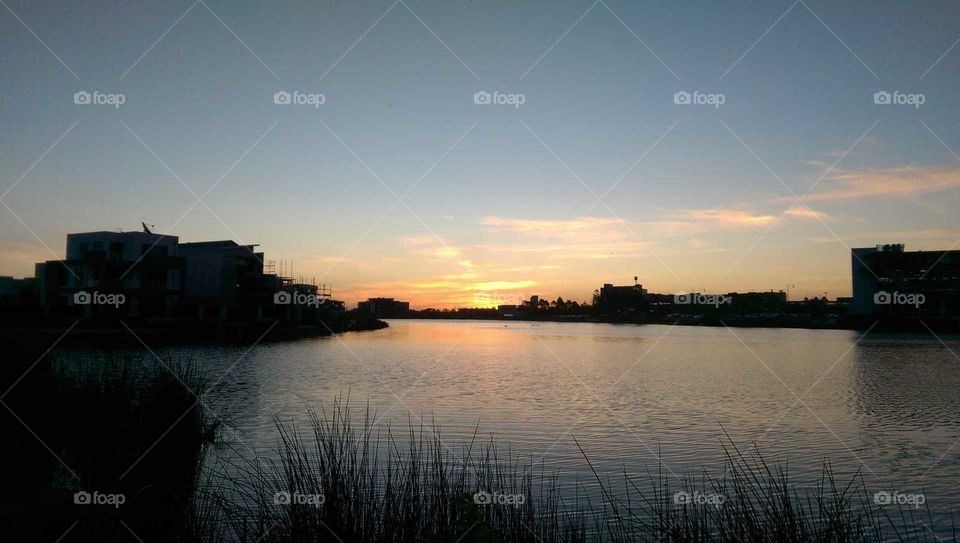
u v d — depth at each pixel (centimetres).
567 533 807
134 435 1280
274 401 2547
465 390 3262
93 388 1498
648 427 2252
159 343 5375
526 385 3562
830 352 6134
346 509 702
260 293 7612
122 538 762
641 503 1173
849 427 2319
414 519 695
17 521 803
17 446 1118
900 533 1120
